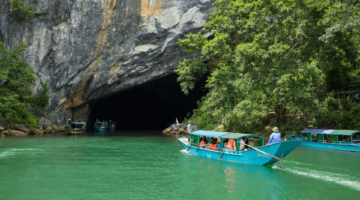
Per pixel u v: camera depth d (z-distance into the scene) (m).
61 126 36.84
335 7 20.09
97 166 13.25
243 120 22.64
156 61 35.19
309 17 21.94
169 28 34.00
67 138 28.16
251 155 13.17
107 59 35.25
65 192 8.89
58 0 34.28
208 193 8.79
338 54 21.77
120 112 56.94
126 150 19.09
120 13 34.53
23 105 31.66
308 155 16.44
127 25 34.66
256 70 20.69
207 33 33.50
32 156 16.20
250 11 22.48
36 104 35.28
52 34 34.81
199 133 16.56
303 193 8.80
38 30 34.59
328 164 13.45
